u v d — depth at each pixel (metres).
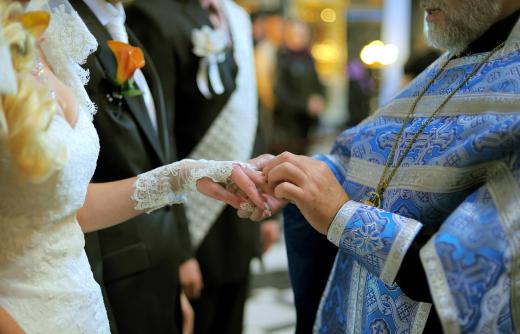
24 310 1.21
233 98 2.48
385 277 1.24
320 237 1.66
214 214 2.46
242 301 2.58
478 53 1.37
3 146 1.11
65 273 1.26
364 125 1.57
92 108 1.39
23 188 1.17
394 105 1.51
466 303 1.11
